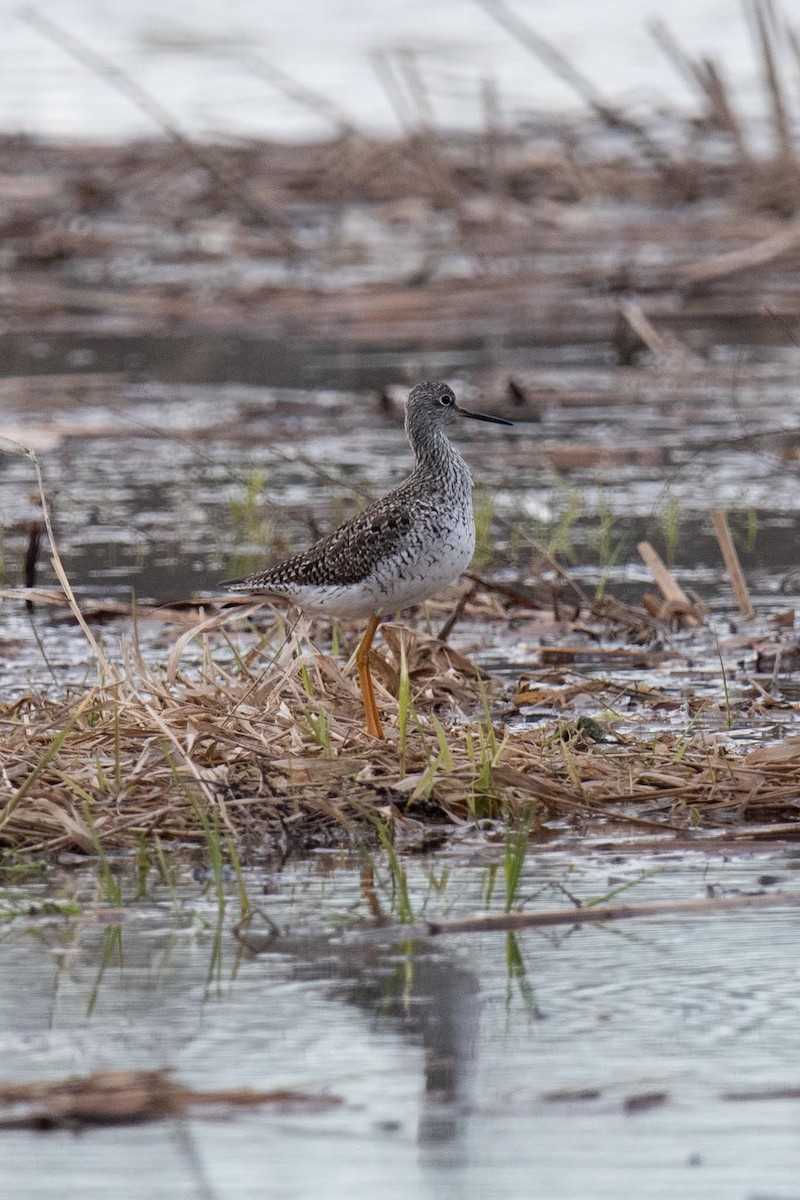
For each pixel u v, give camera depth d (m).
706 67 33.78
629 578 16.45
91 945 8.48
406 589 11.46
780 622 14.77
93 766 10.52
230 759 10.53
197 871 9.60
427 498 11.52
